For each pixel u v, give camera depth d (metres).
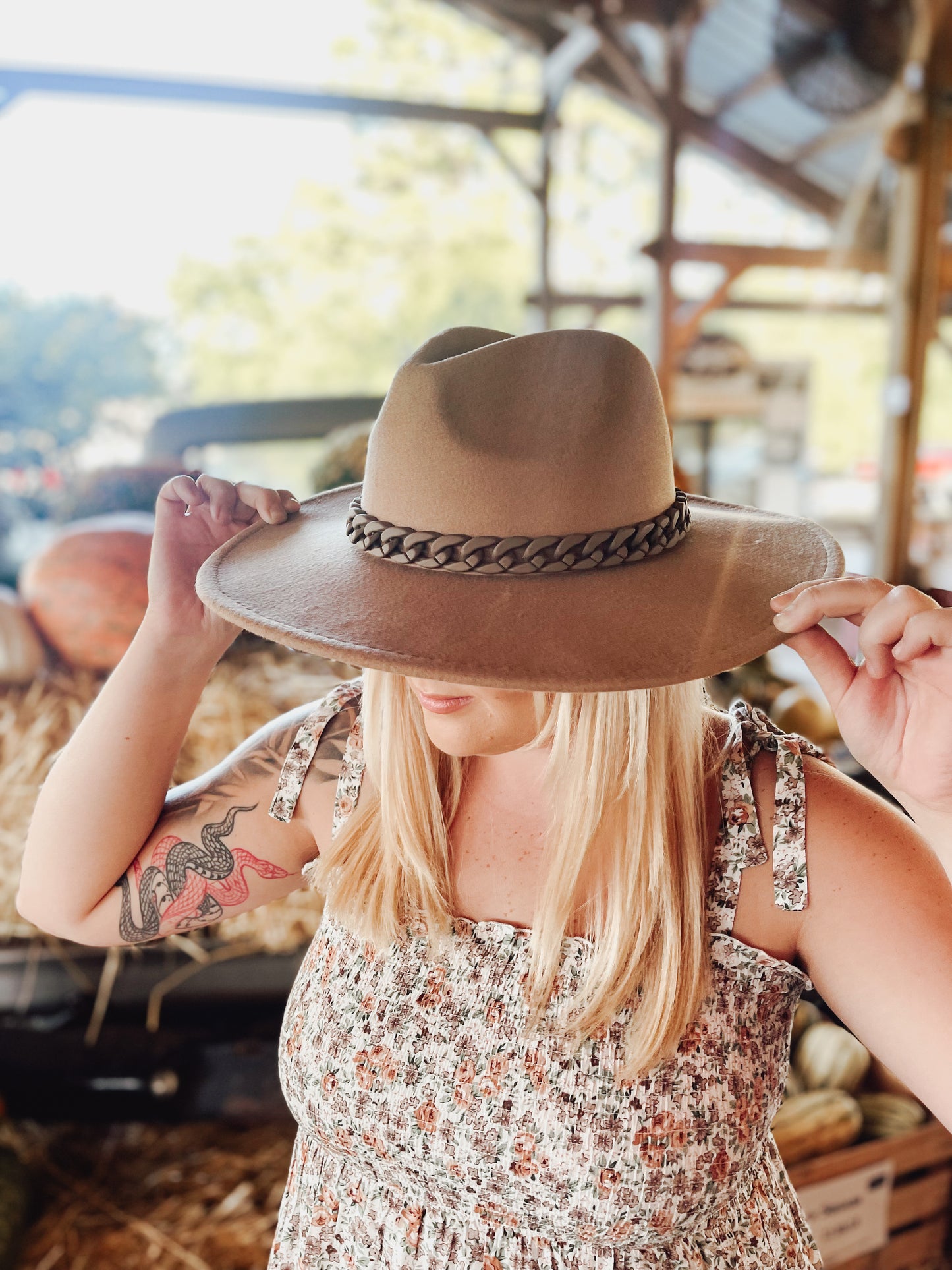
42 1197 2.11
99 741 0.92
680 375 8.05
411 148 14.72
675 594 0.71
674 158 6.73
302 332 15.27
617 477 0.72
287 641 0.69
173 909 0.97
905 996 0.73
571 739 0.79
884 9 5.96
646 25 6.73
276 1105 2.29
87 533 2.26
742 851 0.81
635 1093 0.78
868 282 8.35
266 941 2.16
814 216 7.89
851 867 0.78
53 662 2.20
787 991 0.82
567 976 0.80
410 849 0.84
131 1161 2.21
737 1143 0.79
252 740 1.00
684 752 0.80
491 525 0.71
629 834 0.78
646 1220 0.78
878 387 15.30
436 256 15.27
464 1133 0.80
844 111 6.42
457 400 0.71
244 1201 2.10
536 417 0.71
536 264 7.88
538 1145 0.78
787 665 4.10
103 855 0.93
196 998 2.17
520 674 0.65
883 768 0.67
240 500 0.93
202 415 2.96
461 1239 0.82
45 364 13.02
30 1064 2.16
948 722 0.63
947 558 7.61
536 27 7.53
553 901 0.80
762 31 6.59
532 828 0.85
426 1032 0.82
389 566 0.75
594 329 0.74
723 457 9.42
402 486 0.74
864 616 0.65
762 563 0.78
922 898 0.75
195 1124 2.31
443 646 0.67
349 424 3.00
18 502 5.00
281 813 0.95
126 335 13.54
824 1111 1.84
